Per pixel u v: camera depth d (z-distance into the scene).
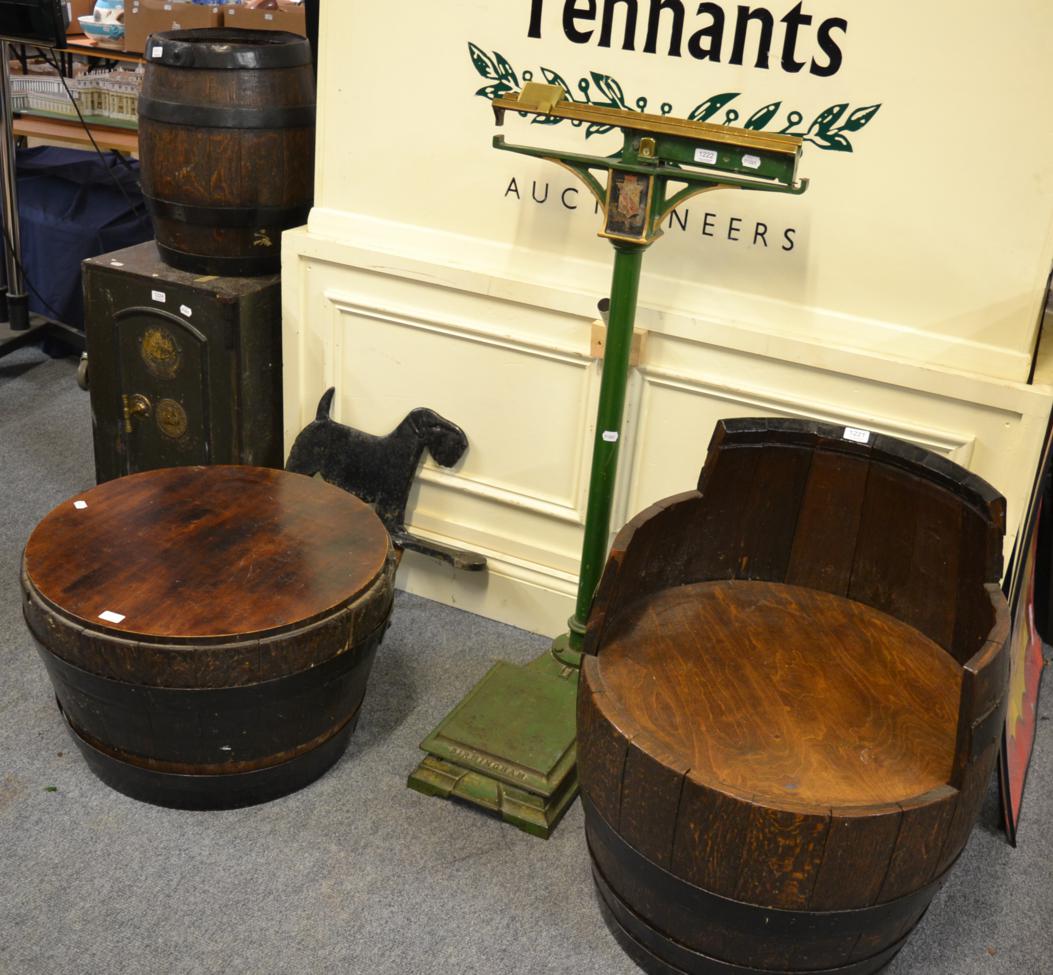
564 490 2.56
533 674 2.41
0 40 3.53
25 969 1.80
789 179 1.83
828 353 2.16
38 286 3.97
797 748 1.71
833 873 1.57
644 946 1.84
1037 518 2.41
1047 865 2.13
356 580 2.09
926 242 2.05
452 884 2.02
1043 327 2.31
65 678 1.98
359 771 2.26
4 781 2.17
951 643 1.96
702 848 1.60
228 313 2.61
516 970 1.86
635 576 1.98
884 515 2.03
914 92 1.97
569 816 2.19
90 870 1.99
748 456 2.03
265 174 2.59
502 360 2.49
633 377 2.36
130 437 2.87
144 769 2.06
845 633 2.01
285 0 3.69
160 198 2.62
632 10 2.12
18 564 2.82
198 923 1.91
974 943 1.96
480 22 2.26
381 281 2.55
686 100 2.14
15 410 3.60
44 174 4.07
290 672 1.98
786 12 2.00
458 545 2.73
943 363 2.11
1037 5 1.84
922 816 1.55
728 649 1.93
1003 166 1.95
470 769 2.18
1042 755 2.41
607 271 2.33
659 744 1.64
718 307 2.25
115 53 3.90
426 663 2.59
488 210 2.40
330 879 2.01
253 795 2.13
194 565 2.09
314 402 2.76
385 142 2.45
